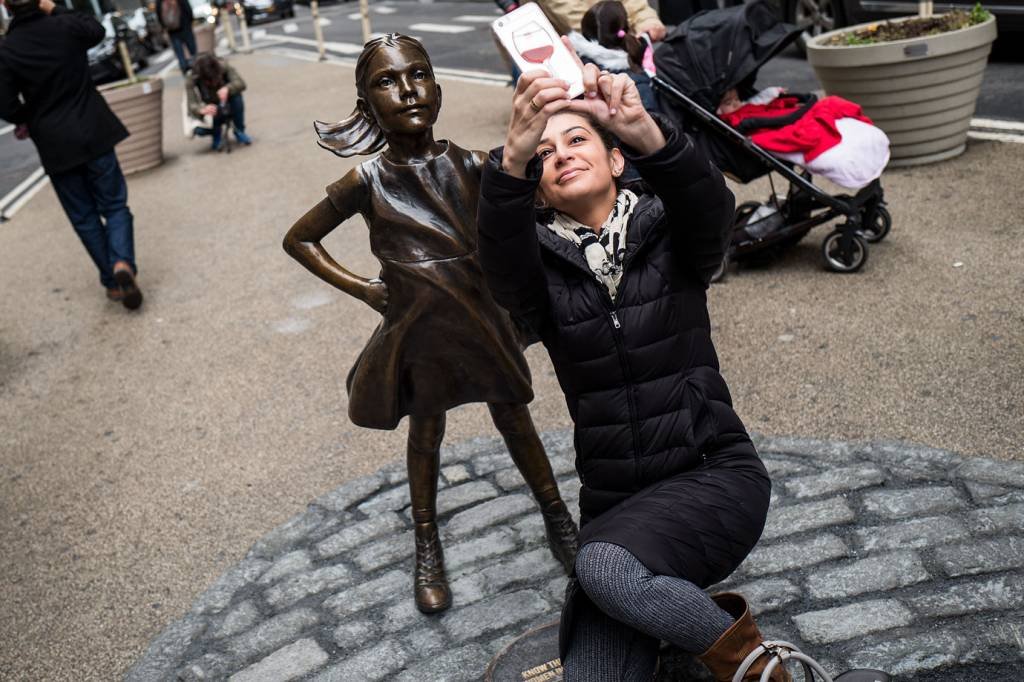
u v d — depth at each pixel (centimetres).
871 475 361
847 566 320
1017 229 567
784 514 349
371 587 351
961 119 686
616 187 268
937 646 282
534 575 345
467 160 301
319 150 1108
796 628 299
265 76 1800
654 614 220
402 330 302
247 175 1042
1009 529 322
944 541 322
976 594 298
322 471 444
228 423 506
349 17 2742
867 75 667
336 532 387
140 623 362
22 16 654
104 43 2141
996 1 897
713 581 238
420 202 295
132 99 1114
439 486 406
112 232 682
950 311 487
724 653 224
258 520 414
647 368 249
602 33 513
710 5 982
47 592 389
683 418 248
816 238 608
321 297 661
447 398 314
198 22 2406
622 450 251
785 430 412
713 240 246
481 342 302
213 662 326
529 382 313
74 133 661
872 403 420
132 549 409
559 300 251
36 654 354
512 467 411
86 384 584
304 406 511
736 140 521
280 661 322
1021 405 398
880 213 571
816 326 497
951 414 401
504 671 299
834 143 527
